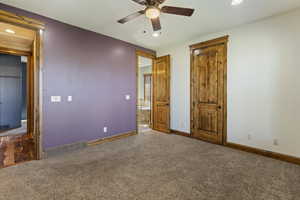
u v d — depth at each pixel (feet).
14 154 9.83
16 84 16.87
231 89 11.13
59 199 5.73
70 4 7.93
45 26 9.16
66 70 10.14
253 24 10.03
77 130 10.78
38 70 8.98
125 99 13.88
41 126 9.10
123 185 6.61
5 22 7.86
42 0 7.55
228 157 9.50
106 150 10.59
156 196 5.93
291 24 8.71
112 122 12.92
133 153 10.09
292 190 6.30
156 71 16.25
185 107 14.11
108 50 12.48
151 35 12.26
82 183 6.72
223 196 5.95
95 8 8.32
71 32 10.32
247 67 10.36
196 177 7.25
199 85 13.01
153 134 14.82
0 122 15.65
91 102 11.52
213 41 11.89
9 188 6.32
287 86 8.93
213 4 7.97
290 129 8.86
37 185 6.54
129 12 8.76
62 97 9.99
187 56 13.82
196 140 12.93
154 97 16.58
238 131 10.87
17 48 13.89
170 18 9.48
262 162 8.80
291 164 8.55
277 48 9.19
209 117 12.43
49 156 9.45
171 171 7.79
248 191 6.25
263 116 9.79
